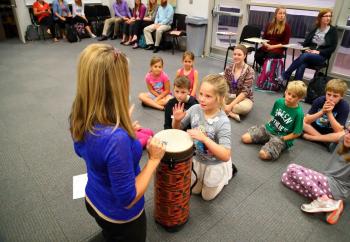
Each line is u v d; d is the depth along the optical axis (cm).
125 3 654
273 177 196
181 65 472
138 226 99
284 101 218
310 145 241
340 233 151
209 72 446
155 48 562
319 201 160
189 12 560
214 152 132
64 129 255
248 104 283
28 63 474
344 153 159
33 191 176
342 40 385
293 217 161
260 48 412
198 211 163
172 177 127
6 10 660
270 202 172
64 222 154
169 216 141
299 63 358
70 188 179
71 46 605
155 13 592
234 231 150
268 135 232
